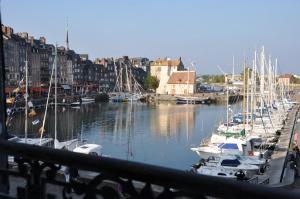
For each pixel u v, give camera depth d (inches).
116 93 4746.6
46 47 4785.9
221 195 61.1
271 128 1721.2
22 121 2236.7
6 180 103.9
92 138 1809.8
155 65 6092.5
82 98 4301.2
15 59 3907.5
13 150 92.4
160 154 1425.9
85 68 5812.0
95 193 80.7
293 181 864.9
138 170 71.3
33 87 3865.7
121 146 1598.2
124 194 75.4
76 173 87.7
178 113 3181.6
